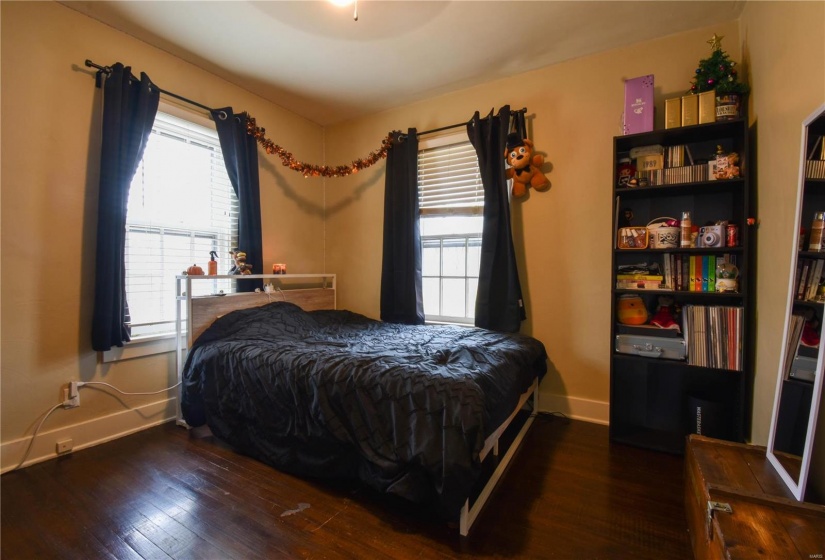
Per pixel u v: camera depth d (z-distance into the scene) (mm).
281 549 1295
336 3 1805
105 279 2008
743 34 1999
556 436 2197
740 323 1797
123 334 2107
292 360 1768
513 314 2523
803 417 1206
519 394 1861
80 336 2025
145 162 2309
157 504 1535
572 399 2498
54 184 1927
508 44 2305
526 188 2611
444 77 2705
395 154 3035
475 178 2840
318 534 1369
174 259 2473
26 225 1838
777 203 1585
